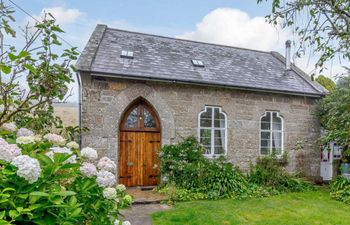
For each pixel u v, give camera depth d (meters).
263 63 13.26
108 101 8.89
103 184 2.54
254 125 10.80
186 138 9.68
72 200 2.04
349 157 11.64
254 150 10.73
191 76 9.91
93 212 2.46
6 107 3.05
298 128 11.59
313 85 12.02
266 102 11.07
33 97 3.48
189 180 8.84
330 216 6.81
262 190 9.15
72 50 3.71
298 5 2.76
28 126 3.76
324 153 12.23
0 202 1.64
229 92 10.49
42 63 3.41
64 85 3.61
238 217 6.56
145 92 9.35
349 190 8.74
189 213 6.79
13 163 1.73
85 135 8.55
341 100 9.54
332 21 2.67
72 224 1.97
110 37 11.28
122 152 9.30
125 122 9.41
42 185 1.86
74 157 2.49
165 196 8.24
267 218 6.57
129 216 6.57
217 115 10.42
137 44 11.30
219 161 9.60
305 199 8.61
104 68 8.80
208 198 8.34
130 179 9.33
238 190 8.78
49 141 2.87
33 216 1.73
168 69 9.95
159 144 9.74
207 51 12.69
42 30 3.46
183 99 9.85
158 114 9.52
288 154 11.24
